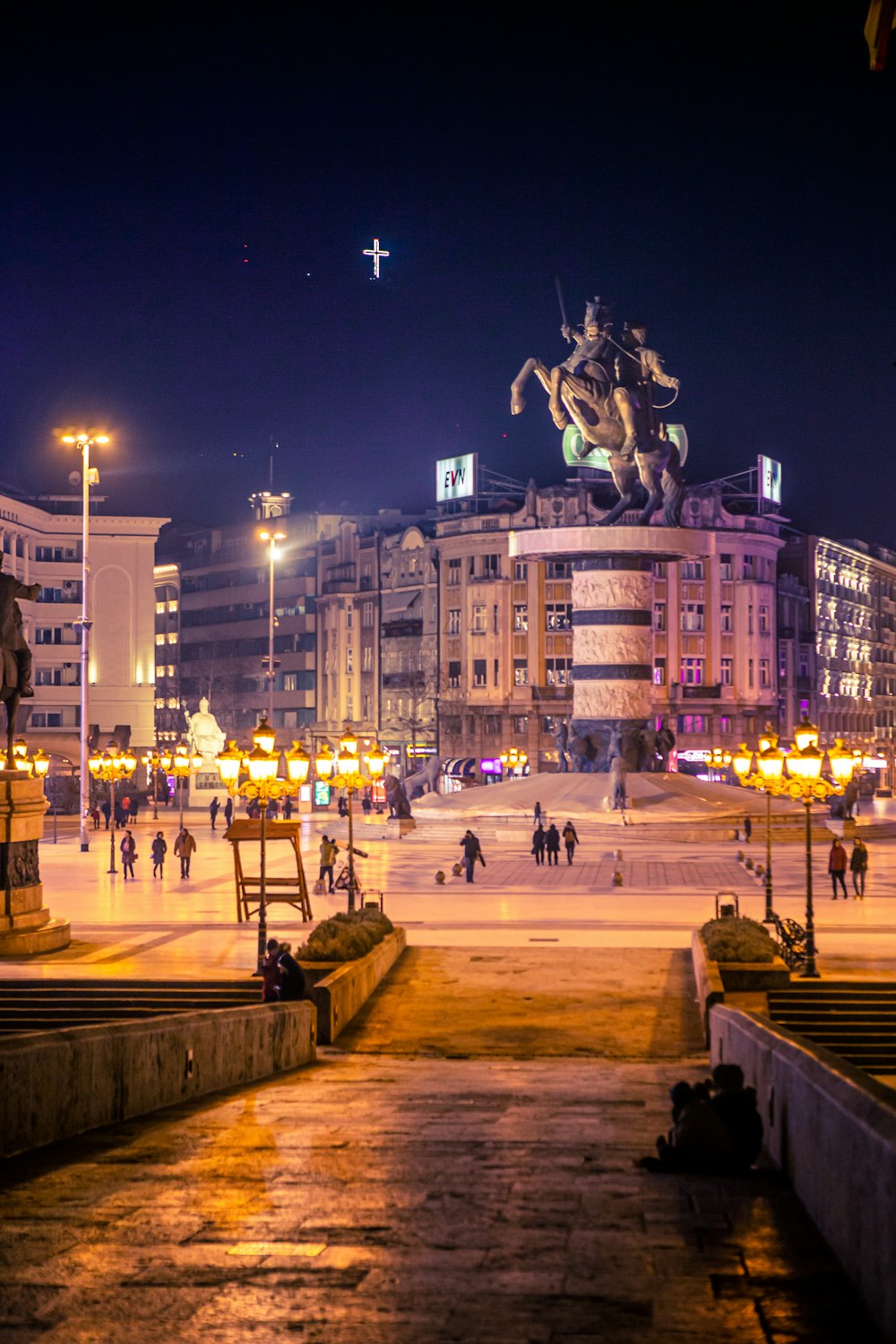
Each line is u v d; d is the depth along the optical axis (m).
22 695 35.38
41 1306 7.98
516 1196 10.78
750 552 127.12
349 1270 8.60
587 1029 26.48
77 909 42.84
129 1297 8.12
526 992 29.64
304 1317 7.72
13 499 107.94
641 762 72.81
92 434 68.38
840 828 70.88
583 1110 16.50
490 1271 8.57
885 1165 7.64
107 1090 15.56
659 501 71.94
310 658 138.88
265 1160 12.64
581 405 70.19
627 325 70.94
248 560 147.88
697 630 124.69
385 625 130.38
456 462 126.81
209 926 38.62
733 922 30.45
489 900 44.38
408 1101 17.56
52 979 28.88
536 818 63.78
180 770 82.44
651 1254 8.96
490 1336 7.34
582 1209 10.30
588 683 72.44
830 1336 7.36
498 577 121.62
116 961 32.19
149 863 60.00
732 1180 11.55
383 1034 26.36
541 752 120.69
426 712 125.50
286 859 60.72
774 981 27.31
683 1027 26.56
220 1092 19.17
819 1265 8.70
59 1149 13.76
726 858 58.75
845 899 44.59
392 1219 9.99
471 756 122.25
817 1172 9.78
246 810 98.25
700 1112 12.16
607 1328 7.46
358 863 57.81
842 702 147.88
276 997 25.67
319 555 139.00
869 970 30.06
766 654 127.69
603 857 59.38
